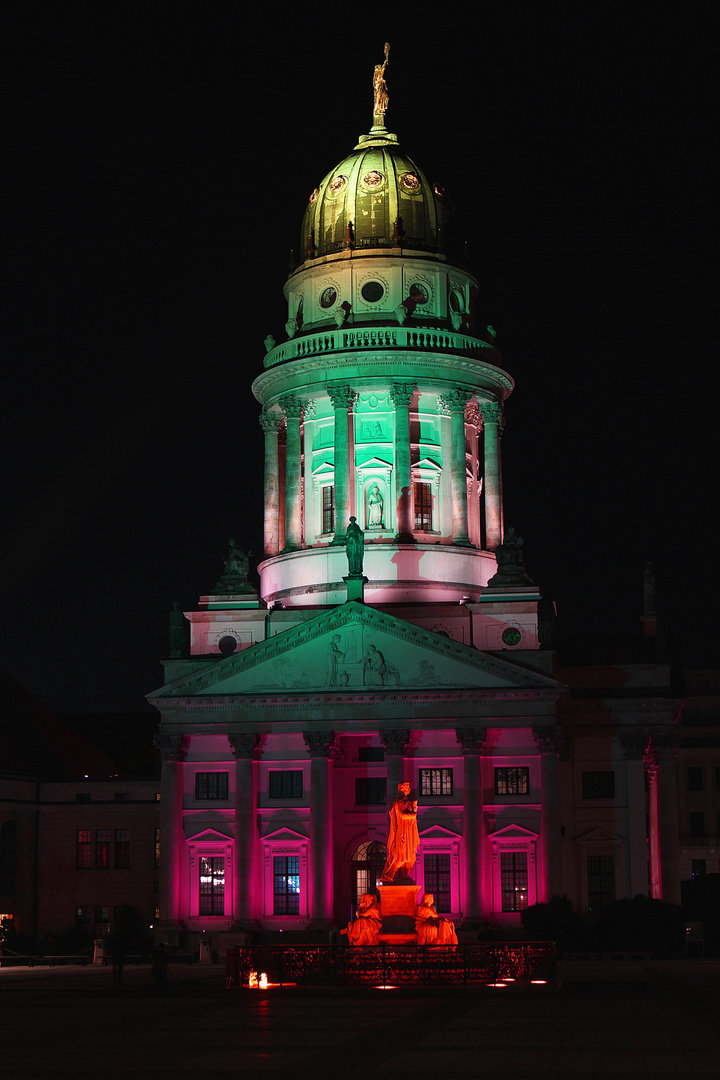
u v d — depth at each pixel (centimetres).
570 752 9306
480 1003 4481
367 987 5209
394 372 10325
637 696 9331
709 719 14112
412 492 10238
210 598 9875
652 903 8119
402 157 11031
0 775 10038
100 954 8388
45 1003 4741
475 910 8544
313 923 8644
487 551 10494
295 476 10494
